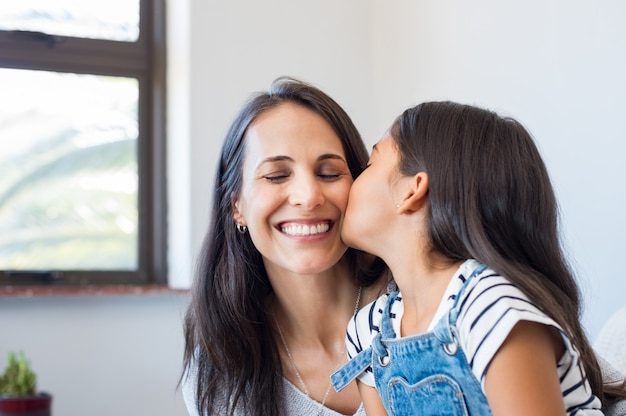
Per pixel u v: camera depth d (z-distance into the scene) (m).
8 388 2.26
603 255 2.42
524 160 1.23
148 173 3.46
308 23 3.50
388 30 3.52
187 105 3.28
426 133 1.25
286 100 1.48
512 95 2.79
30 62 3.32
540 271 1.21
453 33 3.09
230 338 1.56
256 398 1.55
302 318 1.55
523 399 1.05
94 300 3.10
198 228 3.24
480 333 1.09
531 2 2.71
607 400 1.36
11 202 3.30
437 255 1.23
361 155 1.50
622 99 2.34
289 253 1.42
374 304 1.38
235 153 1.51
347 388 1.55
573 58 2.53
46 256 3.33
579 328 1.22
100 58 3.41
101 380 3.09
